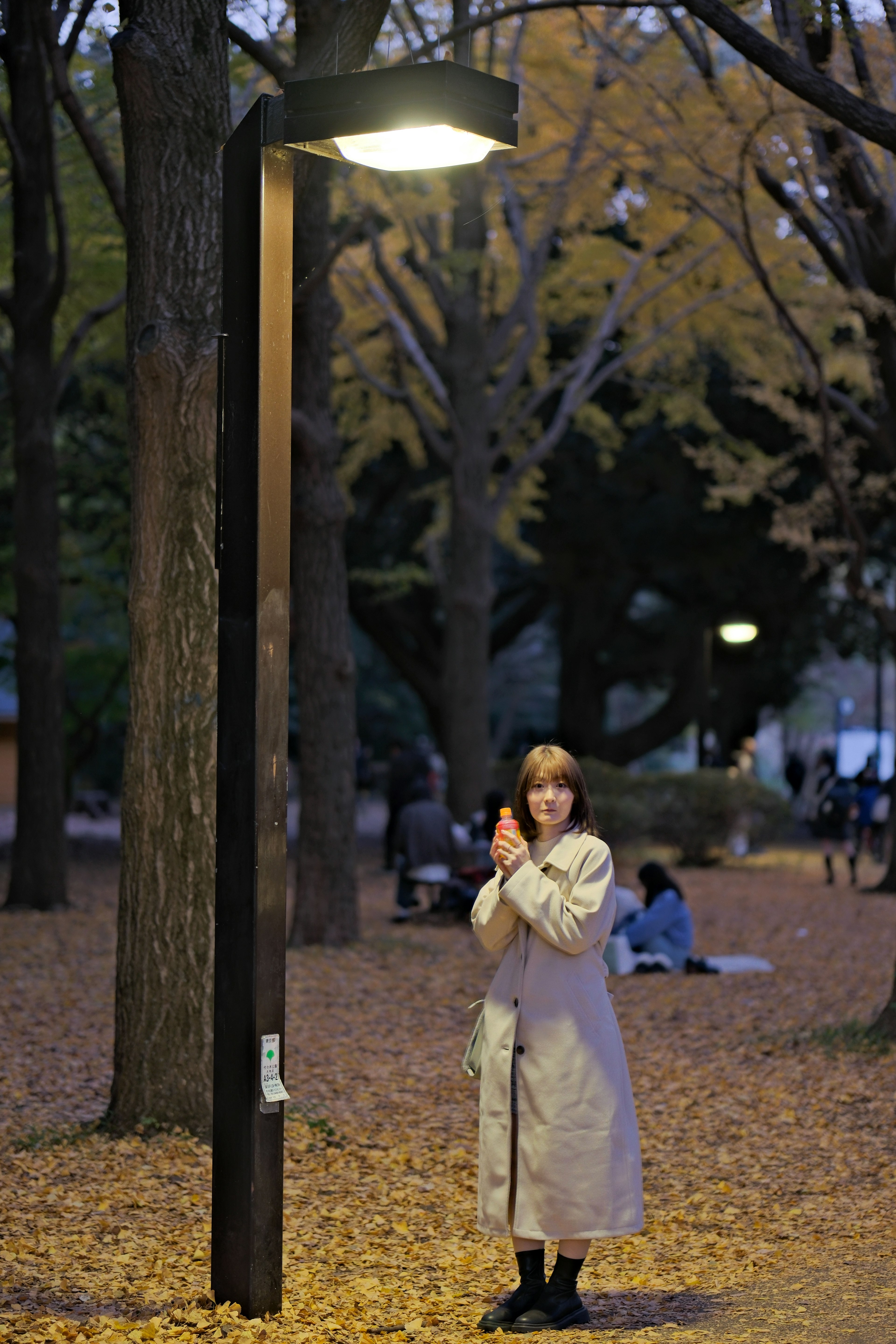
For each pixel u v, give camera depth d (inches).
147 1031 262.2
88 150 381.1
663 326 679.7
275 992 165.6
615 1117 161.5
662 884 484.7
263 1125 165.5
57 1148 253.3
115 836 1181.1
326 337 514.0
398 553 1051.3
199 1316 162.1
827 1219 211.2
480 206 673.6
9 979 449.1
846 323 550.9
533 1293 164.2
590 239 696.4
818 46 353.1
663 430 914.7
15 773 1715.1
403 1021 386.9
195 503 255.3
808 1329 157.4
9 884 686.5
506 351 844.6
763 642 1136.2
